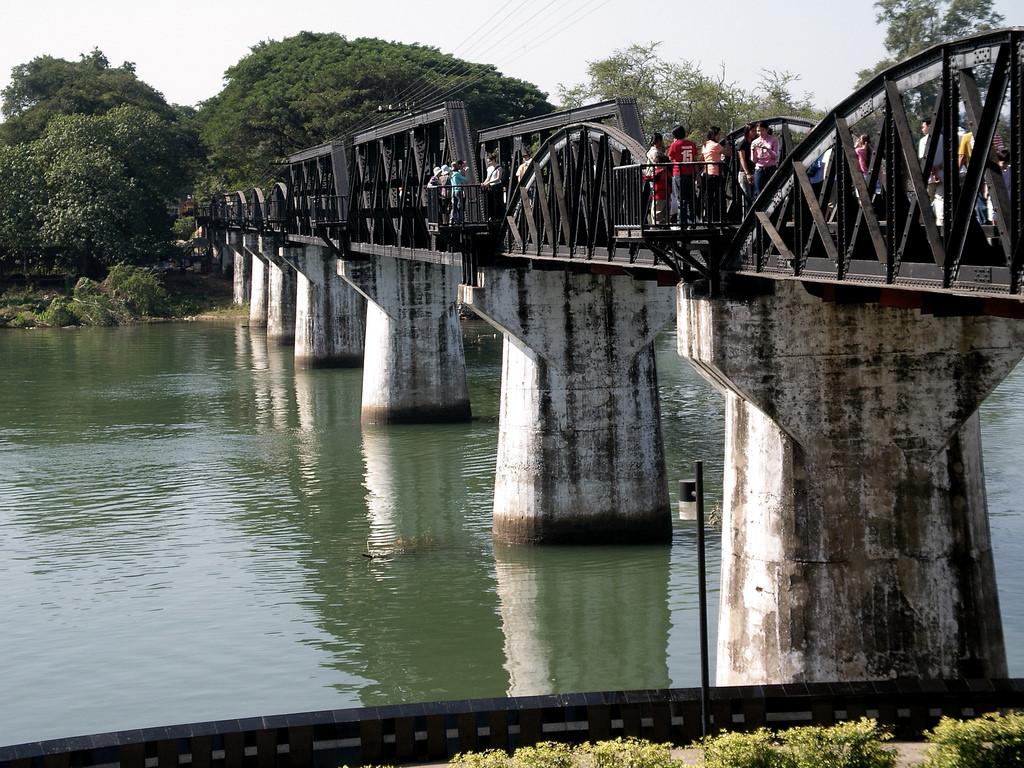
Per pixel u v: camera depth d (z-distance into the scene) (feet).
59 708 90.48
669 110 301.84
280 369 269.64
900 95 56.95
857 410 74.95
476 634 103.50
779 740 55.72
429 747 64.28
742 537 78.23
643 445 125.08
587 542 124.98
